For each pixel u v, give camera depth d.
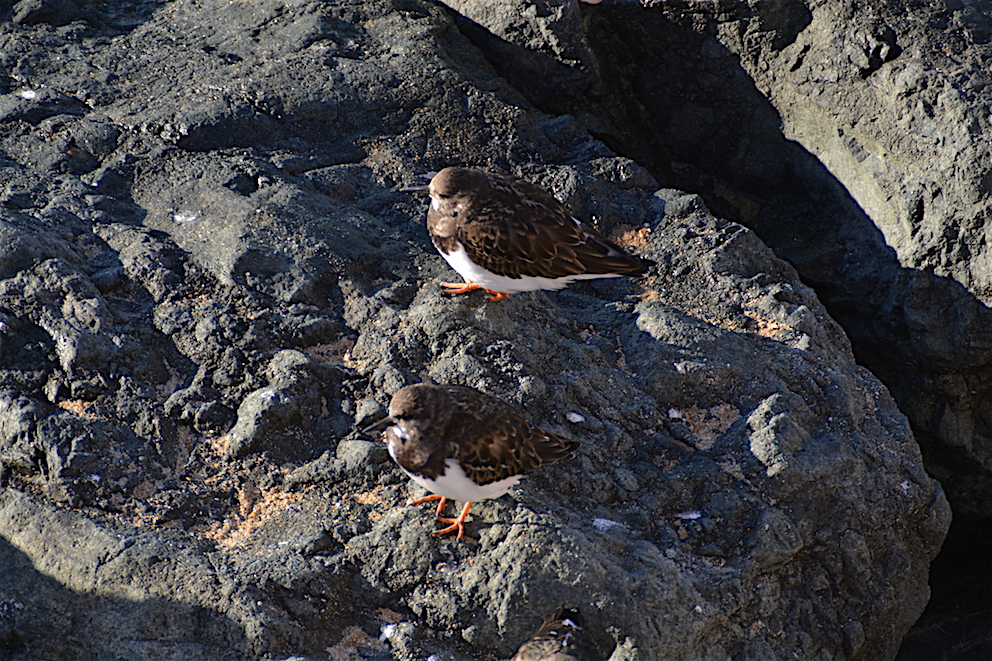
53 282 10.73
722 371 11.12
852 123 14.47
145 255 11.46
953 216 13.43
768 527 9.86
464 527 9.28
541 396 10.54
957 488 15.05
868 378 12.06
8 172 12.56
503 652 8.86
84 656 8.63
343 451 9.95
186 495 9.56
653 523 9.98
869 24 13.95
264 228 11.89
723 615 9.36
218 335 10.78
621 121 16.80
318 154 13.75
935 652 14.69
